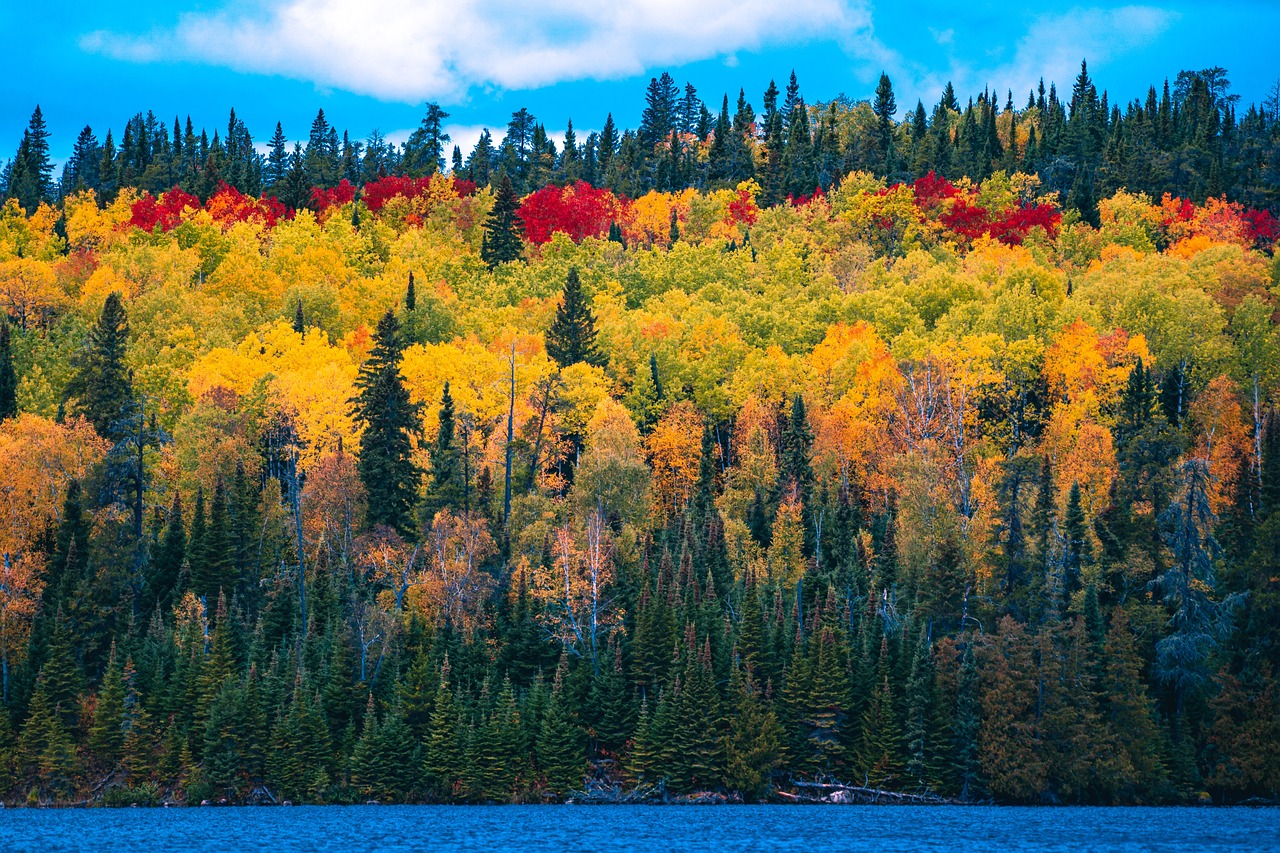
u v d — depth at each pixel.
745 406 131.62
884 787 83.88
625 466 107.00
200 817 77.75
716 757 84.31
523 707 85.94
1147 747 83.06
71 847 66.38
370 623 89.44
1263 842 66.31
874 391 133.25
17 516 98.88
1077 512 94.19
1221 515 99.00
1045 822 74.44
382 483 107.94
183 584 97.44
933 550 96.75
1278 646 85.19
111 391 112.75
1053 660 84.19
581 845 67.06
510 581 97.19
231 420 116.06
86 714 86.06
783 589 100.12
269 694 84.75
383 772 82.62
